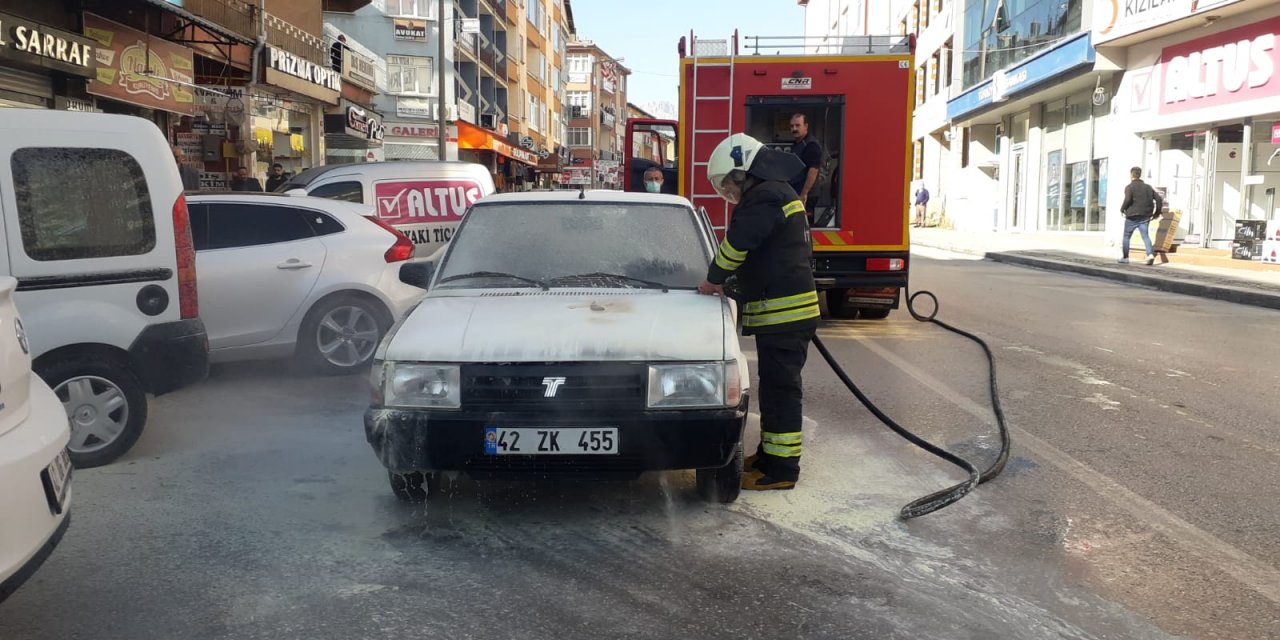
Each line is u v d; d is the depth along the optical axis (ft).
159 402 22.20
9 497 9.21
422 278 17.80
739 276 15.81
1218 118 64.80
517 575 12.29
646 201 18.44
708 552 13.09
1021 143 108.47
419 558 12.85
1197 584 12.16
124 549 13.15
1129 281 56.29
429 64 124.47
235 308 23.61
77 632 10.70
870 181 33.65
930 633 10.75
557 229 17.71
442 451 13.48
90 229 16.81
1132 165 75.82
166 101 55.98
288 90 72.74
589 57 302.25
